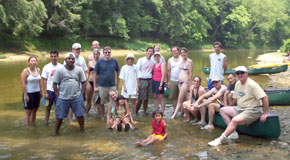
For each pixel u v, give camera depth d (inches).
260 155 182.9
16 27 1040.8
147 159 178.2
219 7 2250.2
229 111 222.4
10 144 206.5
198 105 253.0
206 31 2122.3
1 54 1004.6
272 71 567.8
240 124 208.2
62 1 1222.3
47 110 257.9
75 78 234.5
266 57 1189.7
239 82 216.1
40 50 1210.6
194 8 2080.5
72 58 229.1
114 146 202.5
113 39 1584.6
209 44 2207.2
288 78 525.7
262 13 2381.9
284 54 1290.6
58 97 233.5
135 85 290.7
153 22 1731.1
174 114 283.0
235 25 2246.6
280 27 2664.9
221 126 244.2
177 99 300.8
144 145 203.5
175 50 292.0
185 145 204.1
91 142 211.3
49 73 253.6
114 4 1523.1
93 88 293.7
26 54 1088.8
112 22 1496.1
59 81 231.3
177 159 177.8
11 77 534.0
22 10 1015.0
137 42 1692.9
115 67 277.9
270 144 203.3
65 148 198.7
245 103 211.8
